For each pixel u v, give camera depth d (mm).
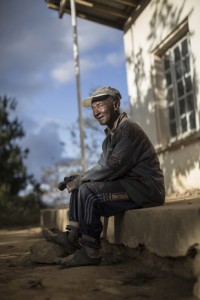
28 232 8188
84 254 3500
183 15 7129
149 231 3186
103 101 3727
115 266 3482
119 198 3578
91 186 3549
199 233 2633
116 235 3891
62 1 9555
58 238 3777
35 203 15469
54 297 2543
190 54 7164
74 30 8977
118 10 9352
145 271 3199
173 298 2447
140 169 3594
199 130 6727
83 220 3521
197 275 2691
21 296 2580
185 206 3047
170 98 8070
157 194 3592
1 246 5551
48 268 3537
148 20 8398
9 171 15070
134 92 9227
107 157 3723
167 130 8117
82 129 8656
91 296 2559
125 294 2582
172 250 2844
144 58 8648
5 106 15664
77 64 8891
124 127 3609
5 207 13422
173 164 7590
